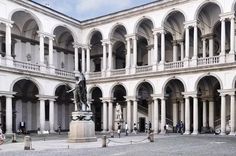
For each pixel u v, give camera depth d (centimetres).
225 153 1741
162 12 3912
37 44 4500
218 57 3434
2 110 3966
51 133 4053
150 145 2262
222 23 3428
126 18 4259
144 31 4484
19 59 4228
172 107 4416
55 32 4706
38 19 4009
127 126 3816
